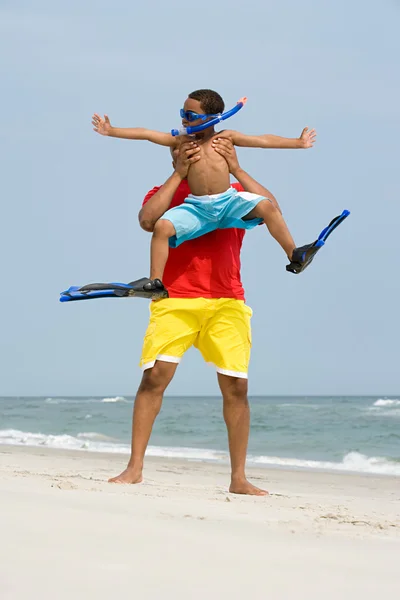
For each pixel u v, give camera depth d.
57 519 4.49
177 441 27.81
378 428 33.06
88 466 14.08
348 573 3.69
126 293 7.55
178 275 8.47
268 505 7.15
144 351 8.61
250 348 8.91
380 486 13.39
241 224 8.37
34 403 84.88
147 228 8.27
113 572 3.31
